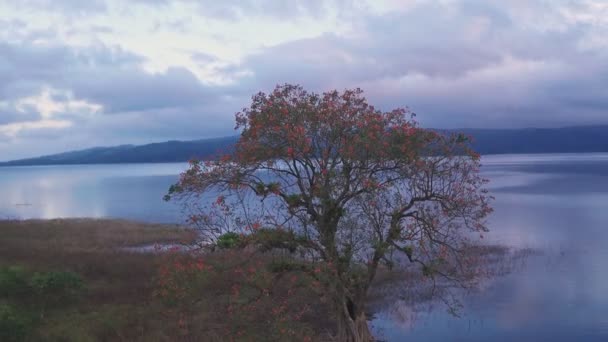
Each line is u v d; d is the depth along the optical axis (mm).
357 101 17062
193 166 17125
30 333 18125
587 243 39781
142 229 47719
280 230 16500
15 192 134125
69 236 43312
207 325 17625
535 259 34156
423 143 16766
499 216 56906
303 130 16031
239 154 16938
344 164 16406
